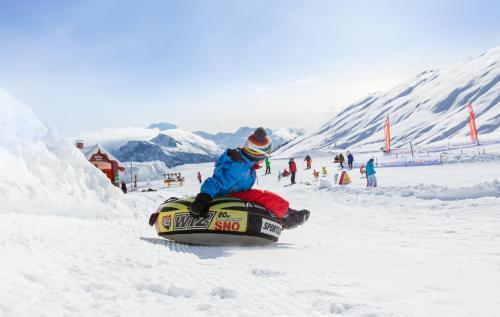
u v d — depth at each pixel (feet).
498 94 481.05
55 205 24.81
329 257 15.98
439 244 22.89
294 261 14.69
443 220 35.47
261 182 117.70
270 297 9.32
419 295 9.43
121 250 15.55
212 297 9.24
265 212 20.99
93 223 26.13
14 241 13.34
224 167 21.15
